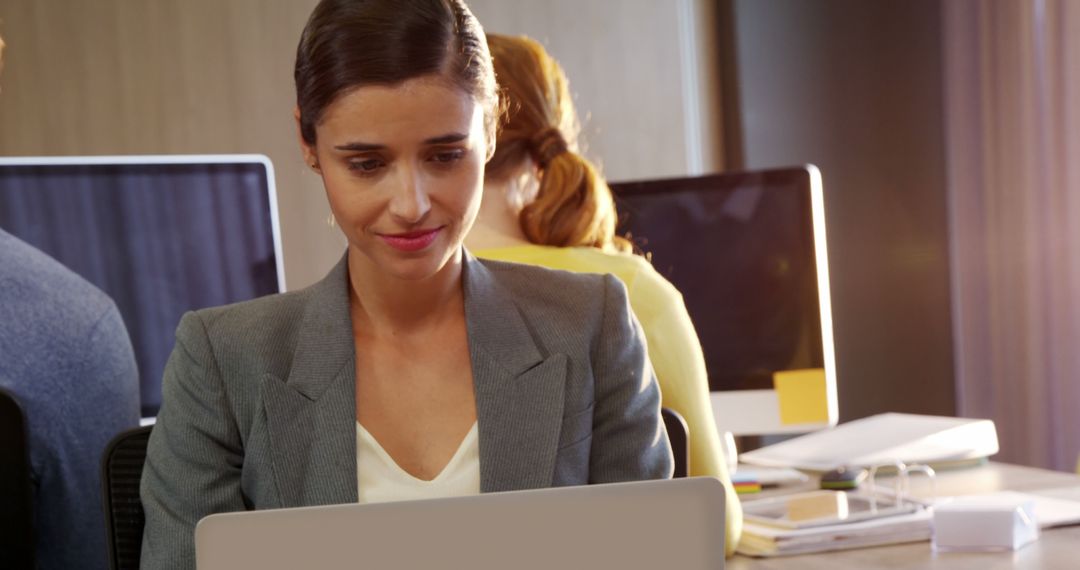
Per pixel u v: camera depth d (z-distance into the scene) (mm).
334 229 3785
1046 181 3559
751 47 4223
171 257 2336
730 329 2410
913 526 1781
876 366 4039
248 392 1219
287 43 3734
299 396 1208
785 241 2383
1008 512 1684
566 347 1258
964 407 3826
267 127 3713
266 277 2408
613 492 863
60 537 1765
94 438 1802
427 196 1079
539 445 1218
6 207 2234
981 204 3770
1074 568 1575
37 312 1779
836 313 4105
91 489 1793
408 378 1235
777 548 1729
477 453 1225
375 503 847
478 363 1231
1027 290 3617
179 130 3621
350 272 1262
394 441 1219
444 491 1209
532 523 855
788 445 2479
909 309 3973
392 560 845
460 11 1100
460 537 850
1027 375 3633
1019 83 3605
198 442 1219
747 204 2402
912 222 3951
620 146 4117
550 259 1757
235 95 3678
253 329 1232
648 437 1295
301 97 1099
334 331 1227
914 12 3916
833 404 2367
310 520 842
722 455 1782
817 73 4102
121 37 3564
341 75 1051
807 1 4105
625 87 4125
